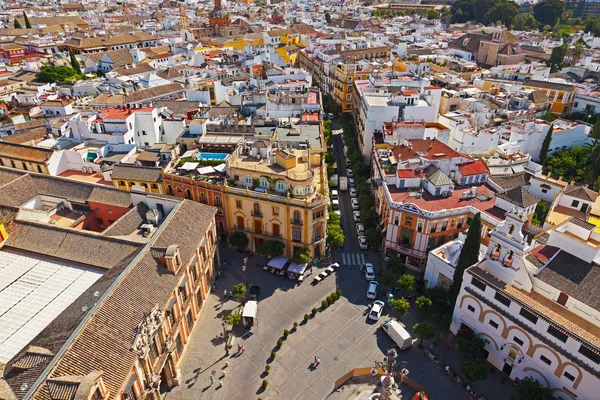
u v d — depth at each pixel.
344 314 78.12
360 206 103.75
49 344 49.84
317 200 83.88
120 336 52.75
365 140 125.81
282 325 75.62
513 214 61.47
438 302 75.00
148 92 150.88
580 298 58.16
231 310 78.88
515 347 61.91
